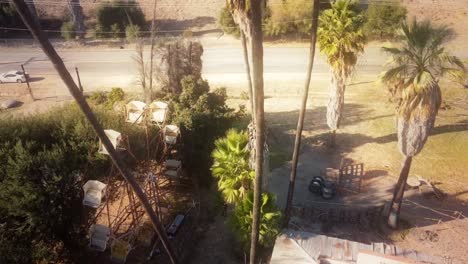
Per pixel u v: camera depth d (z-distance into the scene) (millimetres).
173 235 23828
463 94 40312
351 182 28156
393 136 34062
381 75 20859
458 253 22328
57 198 20766
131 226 23266
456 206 25969
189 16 66750
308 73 20281
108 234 21406
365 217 24875
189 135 28422
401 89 20297
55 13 65188
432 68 19844
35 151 23125
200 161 27750
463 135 33719
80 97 12789
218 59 51156
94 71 48906
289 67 48312
